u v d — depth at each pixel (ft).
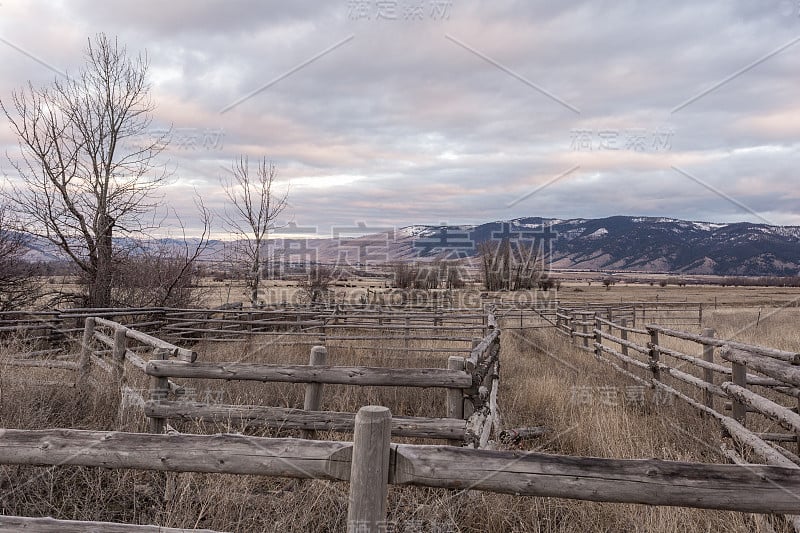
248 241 58.03
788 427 11.60
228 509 11.53
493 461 6.61
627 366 31.55
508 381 28.84
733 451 15.34
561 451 17.71
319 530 11.57
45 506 12.10
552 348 46.60
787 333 48.80
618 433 17.48
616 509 11.86
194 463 7.16
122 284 44.21
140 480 13.43
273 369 14.35
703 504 6.25
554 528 11.49
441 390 21.56
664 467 6.40
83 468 13.30
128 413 16.97
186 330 39.32
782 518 10.85
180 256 47.37
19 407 16.20
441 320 49.39
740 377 15.72
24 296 38.42
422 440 16.08
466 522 11.81
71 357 26.94
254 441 7.12
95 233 42.57
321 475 6.89
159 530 7.47
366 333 48.67
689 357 20.71
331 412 14.51
